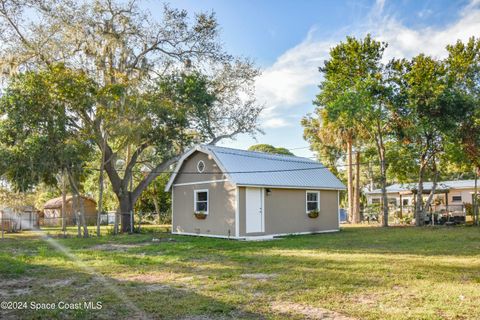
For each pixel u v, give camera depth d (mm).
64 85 18062
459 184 33594
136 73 22406
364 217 34406
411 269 8547
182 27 23422
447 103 22859
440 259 10070
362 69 25219
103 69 20781
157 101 20922
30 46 19406
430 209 27844
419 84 23625
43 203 45656
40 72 18500
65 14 19828
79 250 13250
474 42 25578
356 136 29797
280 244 14398
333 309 5531
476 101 23703
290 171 20531
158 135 22391
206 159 19266
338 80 25688
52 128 18125
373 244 14000
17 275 8406
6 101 17781
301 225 20188
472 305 5602
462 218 27234
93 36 20594
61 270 9039
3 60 18906
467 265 9055
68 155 18281
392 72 25141
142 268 9234
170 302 6020
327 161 38656
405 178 29203
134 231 22922
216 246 13953
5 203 27750
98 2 21031
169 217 34688
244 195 17828
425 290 6559
